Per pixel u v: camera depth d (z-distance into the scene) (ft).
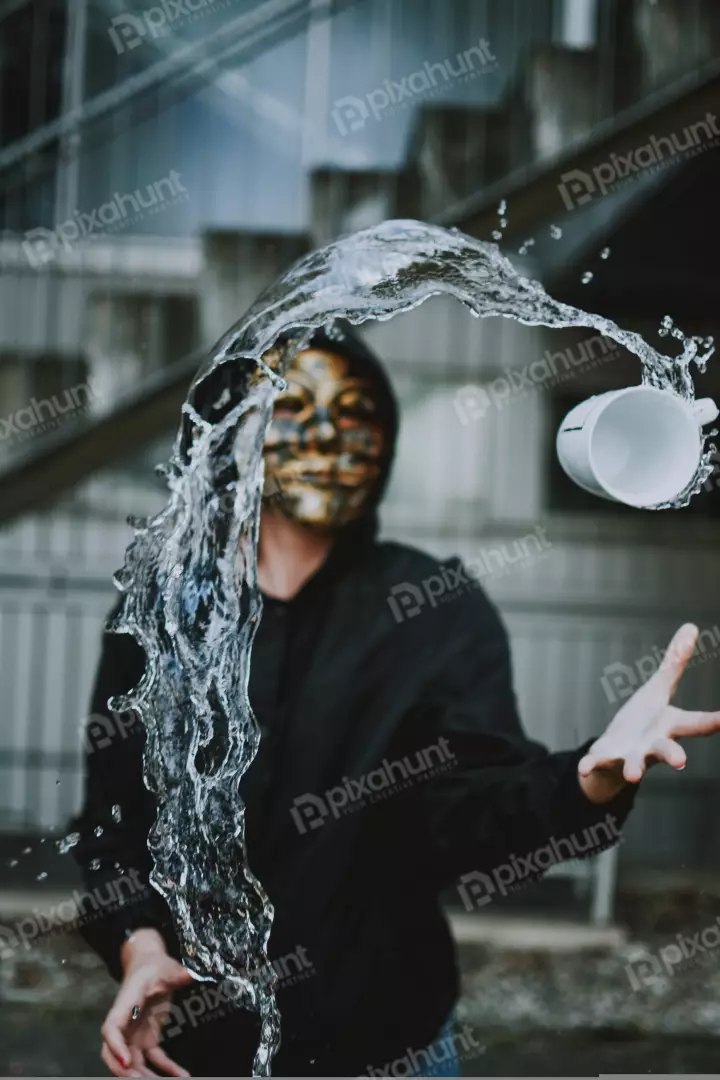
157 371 26.40
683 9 23.86
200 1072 9.14
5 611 30.66
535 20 29.89
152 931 9.28
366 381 9.84
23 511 24.45
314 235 26.37
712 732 7.59
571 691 30.73
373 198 26.37
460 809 8.83
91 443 23.99
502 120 25.50
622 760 7.59
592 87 24.93
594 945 24.43
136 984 8.66
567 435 7.24
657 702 7.77
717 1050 19.13
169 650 8.91
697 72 22.82
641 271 29.76
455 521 31.83
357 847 9.10
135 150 30.04
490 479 31.89
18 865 26.23
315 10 25.85
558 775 8.33
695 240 28.02
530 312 8.03
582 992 21.86
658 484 7.15
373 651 9.39
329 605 9.52
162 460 31.63
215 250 25.67
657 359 7.72
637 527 31.91
